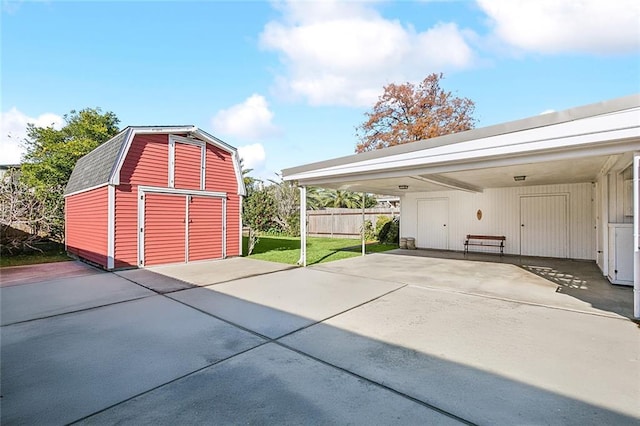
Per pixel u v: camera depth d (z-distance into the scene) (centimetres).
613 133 429
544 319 441
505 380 278
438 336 383
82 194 1007
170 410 240
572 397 251
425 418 226
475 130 563
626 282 639
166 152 938
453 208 1284
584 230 1000
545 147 488
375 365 309
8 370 306
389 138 2178
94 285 672
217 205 1062
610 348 344
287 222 2098
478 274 777
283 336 387
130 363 319
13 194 1129
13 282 703
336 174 806
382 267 888
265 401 250
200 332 402
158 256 913
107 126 1838
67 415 235
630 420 222
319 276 761
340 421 224
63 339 383
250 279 729
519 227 1128
